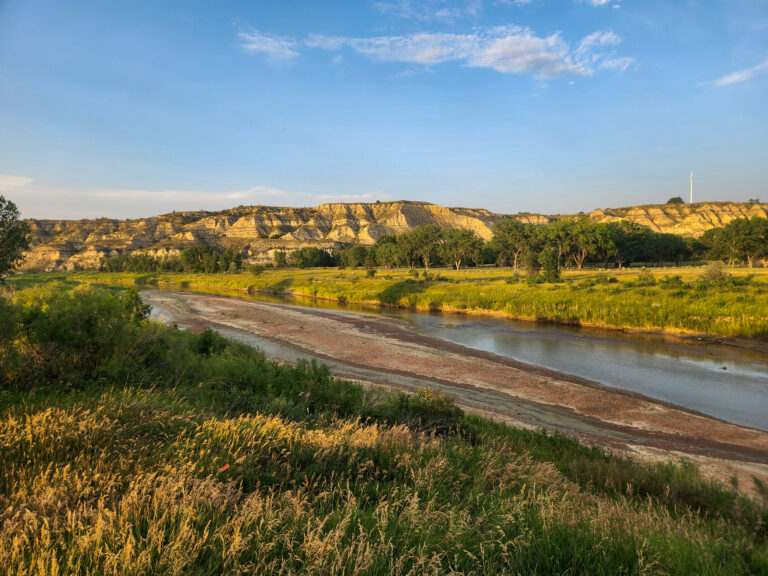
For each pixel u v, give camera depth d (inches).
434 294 2210.9
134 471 176.2
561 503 193.6
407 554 127.1
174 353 477.1
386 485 206.1
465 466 270.4
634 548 153.3
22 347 358.6
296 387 476.7
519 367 940.6
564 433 551.8
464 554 138.5
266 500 154.0
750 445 551.2
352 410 441.4
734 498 296.5
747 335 1205.7
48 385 330.6
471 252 4562.0
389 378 839.1
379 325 1541.6
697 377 866.8
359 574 118.5
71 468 173.2
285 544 128.0
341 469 221.1
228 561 112.9
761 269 3262.8
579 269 4160.9
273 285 3403.1
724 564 150.6
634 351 1103.6
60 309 396.5
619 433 579.2
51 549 114.9
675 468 390.3
